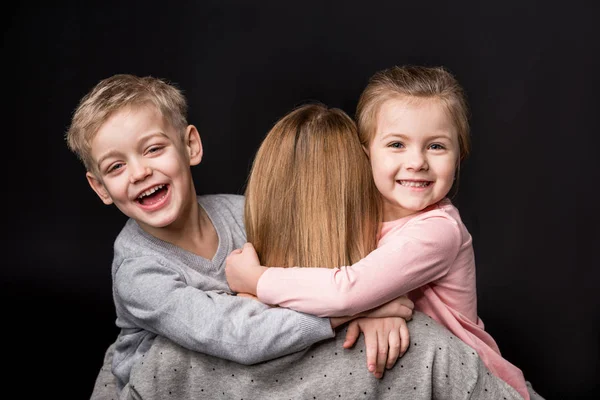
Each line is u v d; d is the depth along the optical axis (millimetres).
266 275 1705
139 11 3660
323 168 1757
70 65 3674
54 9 3668
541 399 2037
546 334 3160
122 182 1797
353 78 3684
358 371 1661
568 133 3531
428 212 1777
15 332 3225
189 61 3688
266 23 3684
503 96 3586
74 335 3221
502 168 3557
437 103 1735
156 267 1812
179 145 1875
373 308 1675
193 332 1660
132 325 1863
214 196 2121
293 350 1646
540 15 3562
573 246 3439
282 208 1771
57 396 2906
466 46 3625
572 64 3537
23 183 3689
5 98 3707
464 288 1845
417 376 1656
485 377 1668
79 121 1808
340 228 1737
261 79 3691
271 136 1826
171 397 1700
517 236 3465
